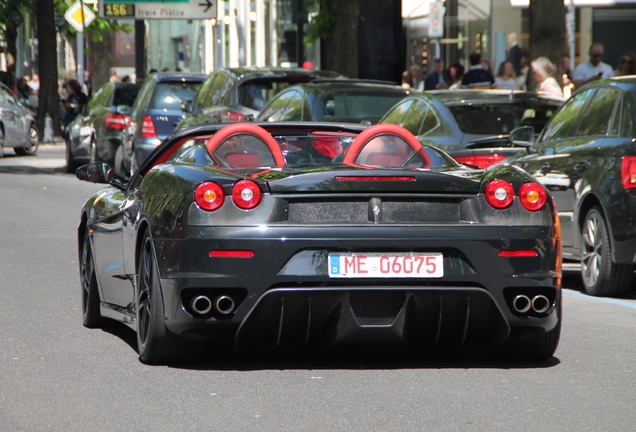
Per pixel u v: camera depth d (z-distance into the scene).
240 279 11.25
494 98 21.75
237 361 12.35
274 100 29.75
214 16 57.91
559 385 11.30
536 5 31.22
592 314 15.94
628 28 49.00
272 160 12.55
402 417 9.98
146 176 12.77
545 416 10.05
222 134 12.64
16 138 54.69
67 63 104.62
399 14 46.25
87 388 11.08
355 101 27.72
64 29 73.62
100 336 13.84
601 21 49.09
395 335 11.53
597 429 9.63
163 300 11.64
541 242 11.62
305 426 9.68
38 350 12.92
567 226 18.48
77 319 15.01
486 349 12.16
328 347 12.16
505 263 11.51
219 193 11.37
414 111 22.50
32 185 37.41
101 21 69.50
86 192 34.94
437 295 11.38
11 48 75.75
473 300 11.46
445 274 11.40
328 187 11.38
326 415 10.05
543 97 21.95
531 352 12.38
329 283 11.28
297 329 11.58
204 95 34.91
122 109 38.56
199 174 11.76
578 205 18.09
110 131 41.53
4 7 73.94
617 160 17.28
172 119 36.47
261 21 66.25
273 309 11.34
